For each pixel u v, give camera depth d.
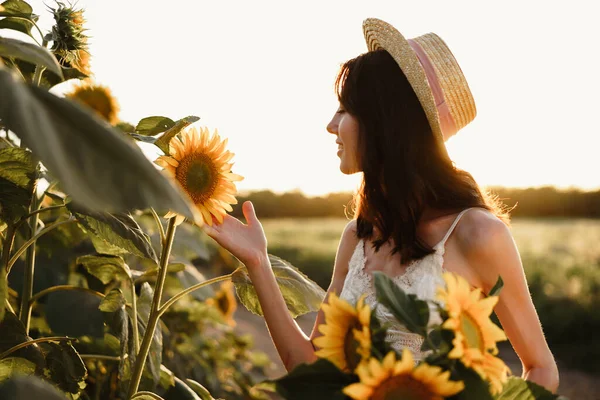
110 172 0.59
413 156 1.75
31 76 1.62
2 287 1.03
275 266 1.79
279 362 6.80
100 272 1.85
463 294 0.87
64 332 2.19
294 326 1.75
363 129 1.80
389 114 1.77
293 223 26.94
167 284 2.75
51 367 1.48
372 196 1.80
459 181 1.76
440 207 1.75
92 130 0.61
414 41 1.84
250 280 1.73
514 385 0.86
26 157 1.40
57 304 2.23
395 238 1.73
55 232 2.18
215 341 3.94
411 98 1.77
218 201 1.53
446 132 1.82
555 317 8.45
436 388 0.79
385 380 0.79
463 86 1.81
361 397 0.78
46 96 0.62
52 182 1.76
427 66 1.79
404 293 0.88
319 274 13.64
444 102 1.79
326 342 0.90
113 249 1.81
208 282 1.64
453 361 0.83
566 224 22.16
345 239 2.05
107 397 2.22
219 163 1.51
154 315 1.49
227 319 4.33
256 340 7.84
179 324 3.27
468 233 1.66
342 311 0.90
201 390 1.95
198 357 3.27
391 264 1.80
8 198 1.43
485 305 0.87
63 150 0.58
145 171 0.60
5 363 1.42
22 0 1.56
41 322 2.37
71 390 1.49
